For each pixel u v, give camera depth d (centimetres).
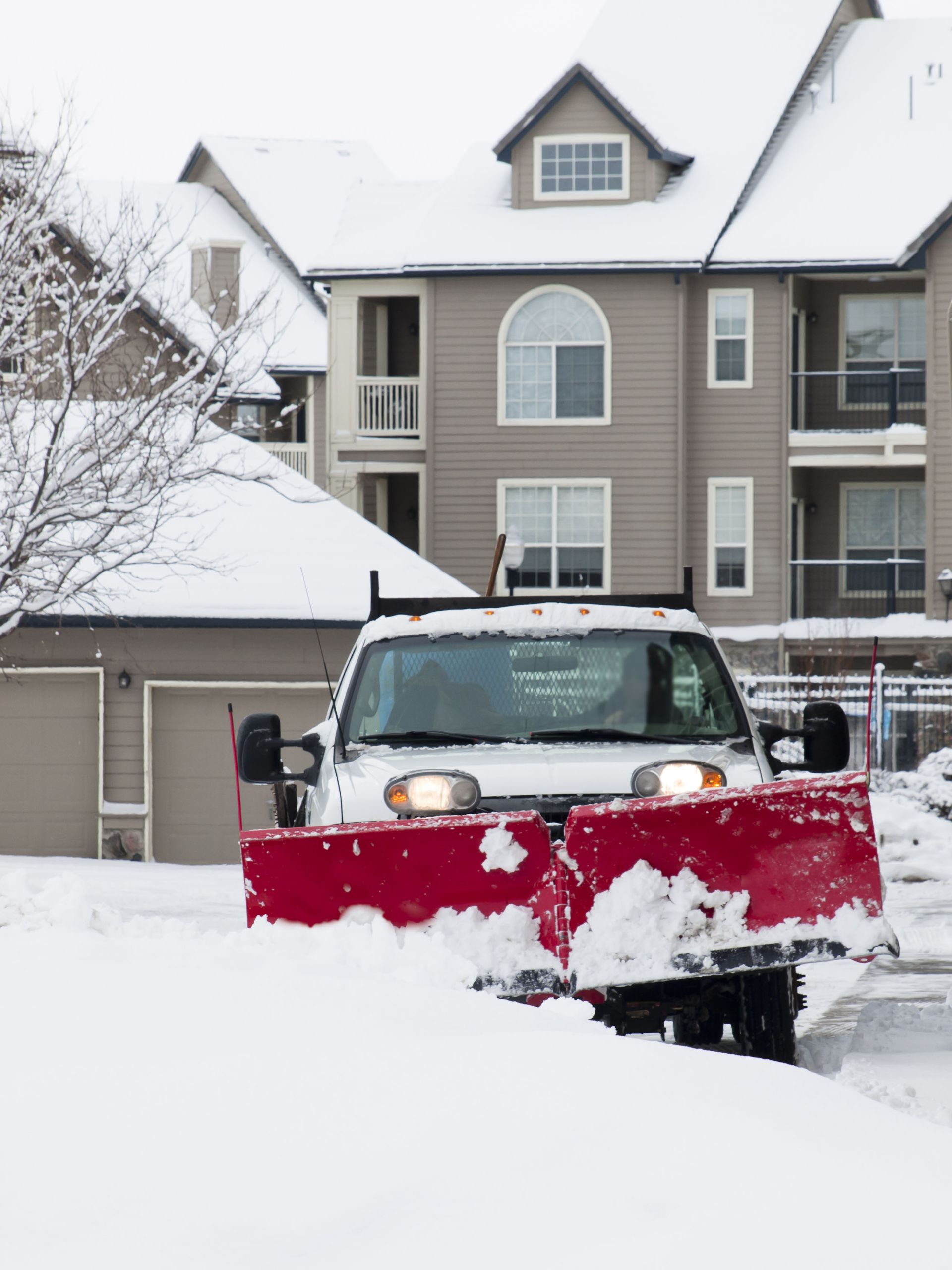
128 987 1505
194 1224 1053
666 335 9125
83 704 6150
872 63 10319
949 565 9012
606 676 2236
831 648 8875
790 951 1794
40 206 4881
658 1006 1961
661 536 9144
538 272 9112
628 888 1791
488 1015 1493
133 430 4447
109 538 5238
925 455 9075
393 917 1814
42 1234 1042
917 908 4081
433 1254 1010
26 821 6147
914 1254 999
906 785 5997
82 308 4712
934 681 7069
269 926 1802
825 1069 2003
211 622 5978
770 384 9200
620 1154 1150
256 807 6141
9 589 4691
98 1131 1190
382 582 6191
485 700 2214
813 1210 1064
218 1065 1302
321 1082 1270
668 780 1933
